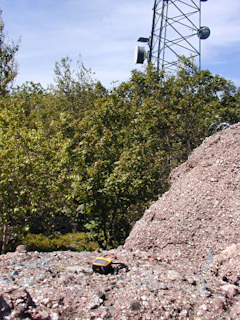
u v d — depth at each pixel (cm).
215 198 646
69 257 528
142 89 1880
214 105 1834
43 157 1134
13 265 470
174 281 440
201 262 574
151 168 1248
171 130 1636
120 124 1355
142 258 560
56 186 1132
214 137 783
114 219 1238
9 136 1173
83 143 1212
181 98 1720
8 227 1275
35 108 2248
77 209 1154
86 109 2086
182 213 659
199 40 2058
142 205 1213
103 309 356
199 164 746
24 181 1107
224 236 585
